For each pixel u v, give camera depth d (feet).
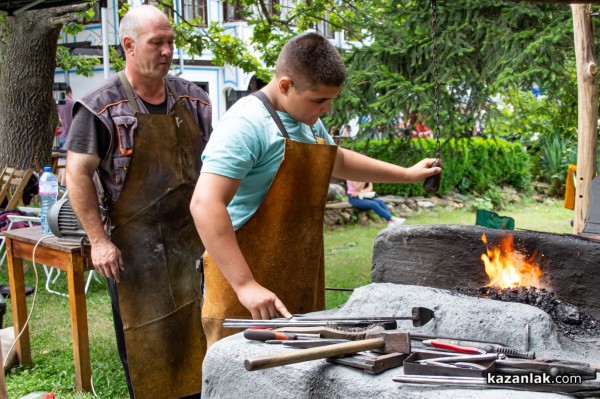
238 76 52.24
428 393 5.54
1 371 9.90
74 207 10.71
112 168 10.88
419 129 24.45
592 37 14.34
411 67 19.25
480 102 18.92
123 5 28.45
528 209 40.63
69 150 10.66
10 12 20.35
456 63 18.21
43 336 16.78
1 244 21.80
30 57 28.07
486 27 17.81
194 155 11.44
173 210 11.31
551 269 8.30
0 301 14.93
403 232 9.21
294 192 8.22
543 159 46.62
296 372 6.15
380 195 38.81
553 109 22.08
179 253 11.44
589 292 8.02
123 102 10.82
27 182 23.29
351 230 33.22
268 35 26.61
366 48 19.76
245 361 5.51
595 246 7.96
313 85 7.63
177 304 11.48
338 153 9.30
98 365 14.66
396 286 7.59
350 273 24.02
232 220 8.24
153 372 11.32
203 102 11.78
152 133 10.89
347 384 5.96
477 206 39.24
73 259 12.70
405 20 19.20
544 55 16.85
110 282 11.34
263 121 7.95
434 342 6.35
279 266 8.47
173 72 49.60
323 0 24.13
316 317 7.41
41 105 28.60
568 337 7.30
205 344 11.84
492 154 42.22
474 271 8.75
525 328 6.60
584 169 14.49
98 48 49.55
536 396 5.36
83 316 13.01
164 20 10.68
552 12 17.67
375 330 6.37
